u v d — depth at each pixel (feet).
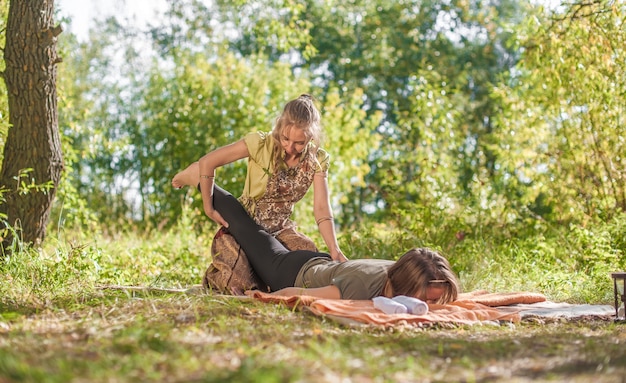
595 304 19.63
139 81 60.75
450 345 12.22
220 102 51.83
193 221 39.06
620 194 31.42
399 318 14.34
